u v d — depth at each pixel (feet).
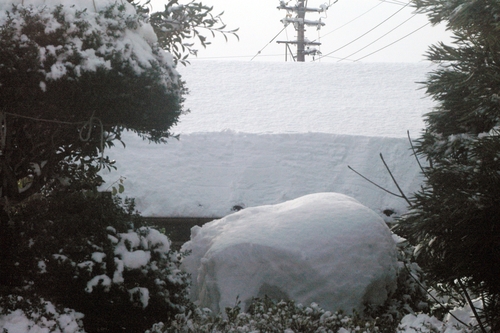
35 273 18.98
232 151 40.04
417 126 46.14
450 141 22.43
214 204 37.14
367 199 38.11
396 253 24.44
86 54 17.48
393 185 38.93
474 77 20.85
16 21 17.13
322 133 41.39
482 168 18.94
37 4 18.17
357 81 60.54
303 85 58.65
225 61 66.69
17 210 19.95
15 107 18.06
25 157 20.11
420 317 20.16
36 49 17.02
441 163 20.44
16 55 16.84
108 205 21.49
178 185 37.65
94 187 21.02
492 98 20.47
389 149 40.78
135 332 20.20
